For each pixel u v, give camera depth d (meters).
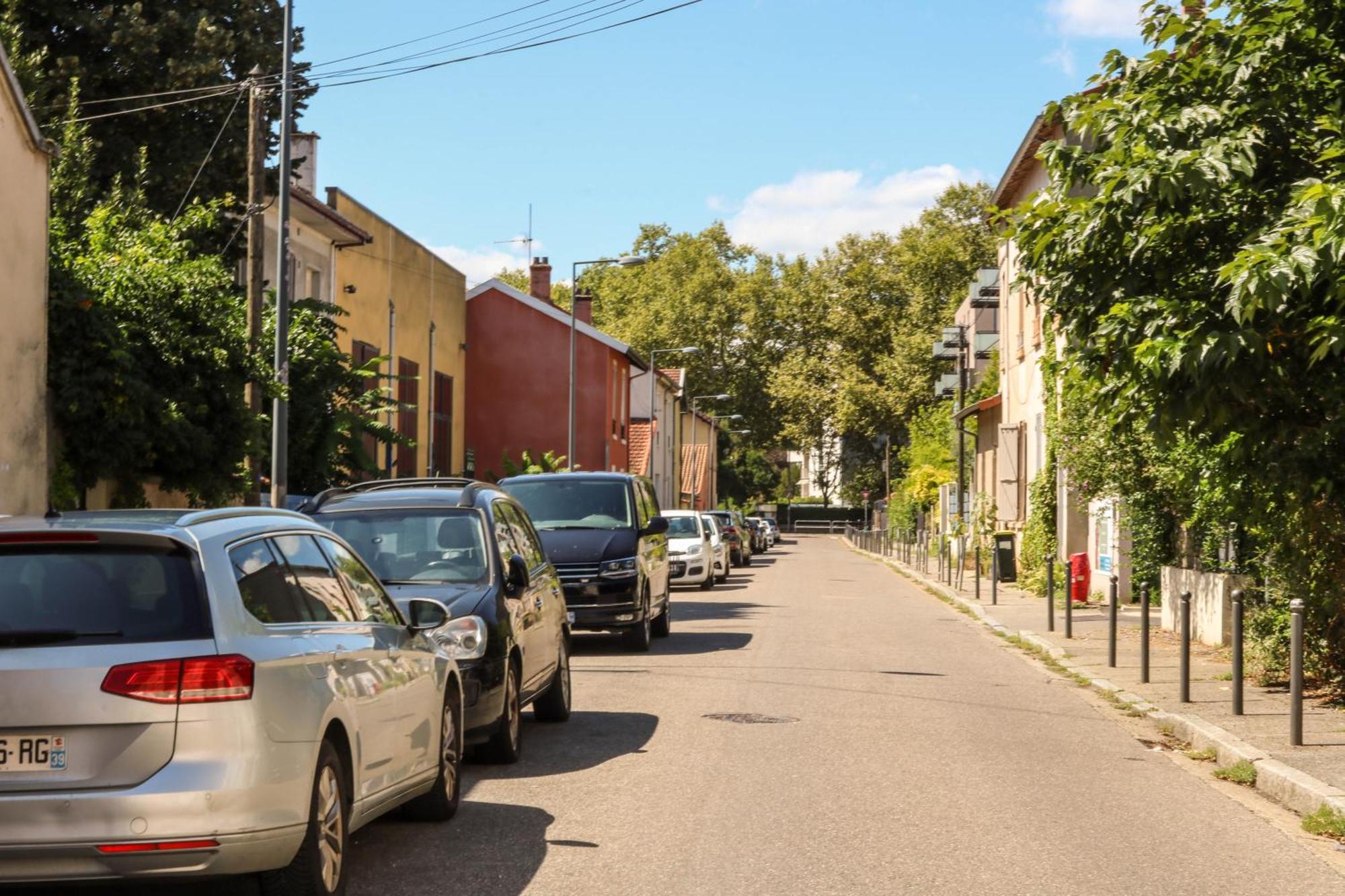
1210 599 18.33
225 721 5.43
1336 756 9.91
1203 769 10.29
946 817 8.40
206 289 19.38
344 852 6.29
